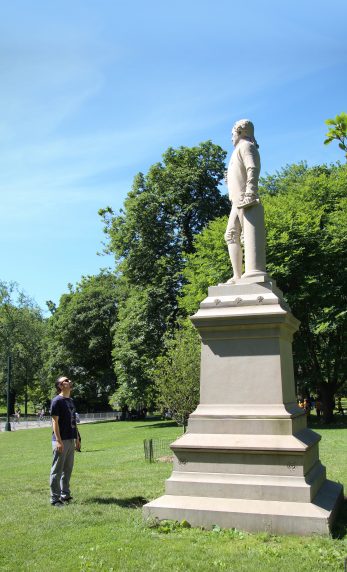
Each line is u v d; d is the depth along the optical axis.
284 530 6.30
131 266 37.28
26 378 70.38
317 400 33.66
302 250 25.50
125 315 41.81
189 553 5.69
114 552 5.79
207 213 36.72
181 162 38.38
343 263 25.84
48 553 5.91
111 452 18.45
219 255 28.31
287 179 40.12
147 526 6.79
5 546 6.18
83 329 58.09
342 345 27.53
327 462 12.19
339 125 4.82
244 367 7.50
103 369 60.19
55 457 8.56
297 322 8.26
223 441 7.12
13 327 70.31
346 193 29.16
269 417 7.09
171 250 37.09
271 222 26.28
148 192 37.38
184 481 7.10
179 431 29.75
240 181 8.37
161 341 37.38
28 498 9.16
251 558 5.49
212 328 7.70
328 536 6.09
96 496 9.14
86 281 66.12
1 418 68.19
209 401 7.57
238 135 8.54
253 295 7.73
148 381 38.38
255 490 6.72
